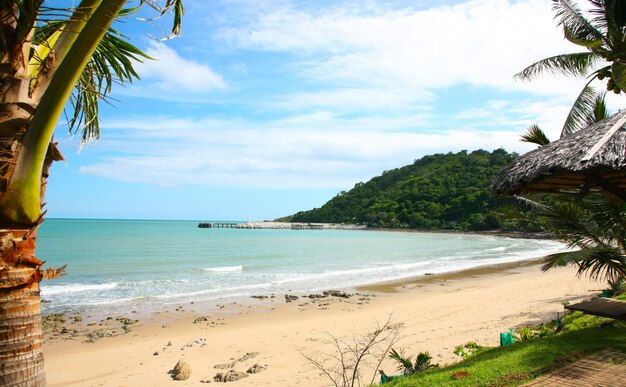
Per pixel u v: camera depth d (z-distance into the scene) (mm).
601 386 4078
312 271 28094
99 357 10117
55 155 2512
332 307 16172
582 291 15852
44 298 17922
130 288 20734
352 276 25344
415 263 32844
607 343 5434
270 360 9547
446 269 28750
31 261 2322
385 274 26266
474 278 24109
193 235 77188
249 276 25391
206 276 25359
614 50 10227
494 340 9586
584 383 4168
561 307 12938
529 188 6199
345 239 72625
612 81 9695
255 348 10602
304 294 19141
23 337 2275
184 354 10258
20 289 2283
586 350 5164
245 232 100375
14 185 2238
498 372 4773
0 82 2312
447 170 128250
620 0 9898
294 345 10742
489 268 29078
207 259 35531
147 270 28141
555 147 5129
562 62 11039
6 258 2240
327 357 9539
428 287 21000
